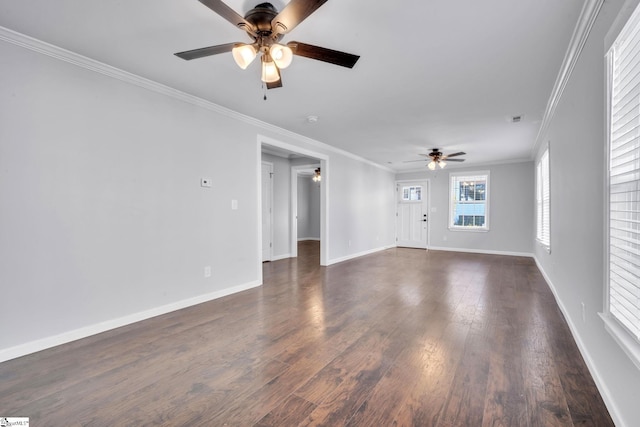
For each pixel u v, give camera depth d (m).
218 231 3.63
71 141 2.45
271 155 6.55
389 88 3.03
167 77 2.84
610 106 1.62
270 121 4.16
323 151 5.59
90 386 1.85
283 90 3.10
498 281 4.50
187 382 1.90
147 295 2.96
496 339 2.50
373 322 2.88
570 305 2.69
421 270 5.34
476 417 1.57
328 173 5.75
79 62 2.47
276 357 2.21
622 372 1.46
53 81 2.36
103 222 2.64
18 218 2.20
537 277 4.75
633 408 1.34
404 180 8.75
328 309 3.25
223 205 3.69
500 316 3.03
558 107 3.15
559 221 3.24
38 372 2.00
